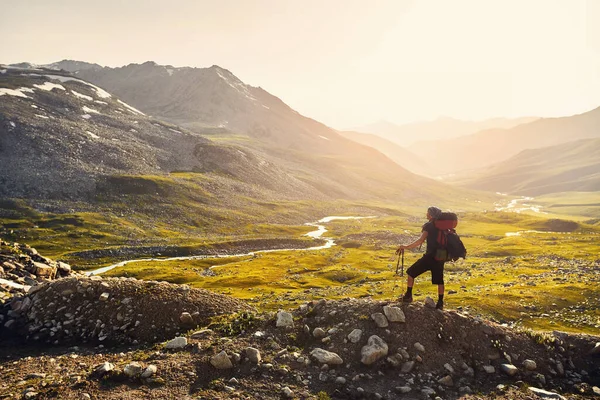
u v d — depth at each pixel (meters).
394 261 91.94
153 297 16.97
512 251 94.31
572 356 12.88
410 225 185.12
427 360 11.72
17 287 20.36
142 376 10.50
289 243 135.38
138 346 14.77
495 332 13.07
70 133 194.50
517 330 13.75
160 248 116.31
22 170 156.00
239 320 14.25
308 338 12.98
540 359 12.47
